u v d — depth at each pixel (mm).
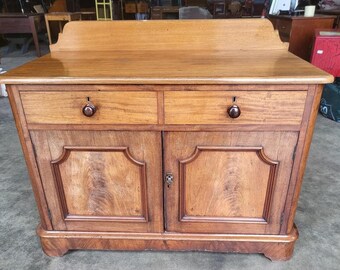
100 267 1190
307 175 1771
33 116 973
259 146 992
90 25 1279
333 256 1229
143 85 907
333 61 2561
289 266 1186
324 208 1505
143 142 1005
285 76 873
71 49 1311
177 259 1223
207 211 1135
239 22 1252
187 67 998
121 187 1104
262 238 1156
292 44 2787
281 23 2912
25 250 1274
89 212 1162
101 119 966
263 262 1206
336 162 1897
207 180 1074
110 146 1017
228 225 1153
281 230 1146
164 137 992
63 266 1197
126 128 979
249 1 4609
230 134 978
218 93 911
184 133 981
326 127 2383
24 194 1641
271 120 945
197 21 1261
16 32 4672
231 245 1184
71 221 1175
